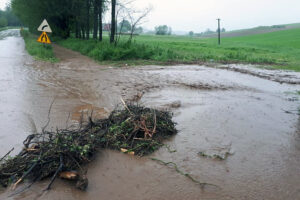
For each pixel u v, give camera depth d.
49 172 3.26
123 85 8.60
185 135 4.74
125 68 12.83
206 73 12.02
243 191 3.18
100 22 23.98
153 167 3.64
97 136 4.20
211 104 6.75
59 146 3.56
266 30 91.50
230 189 3.21
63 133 4.14
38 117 5.31
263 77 11.38
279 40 47.44
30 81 8.76
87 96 7.09
